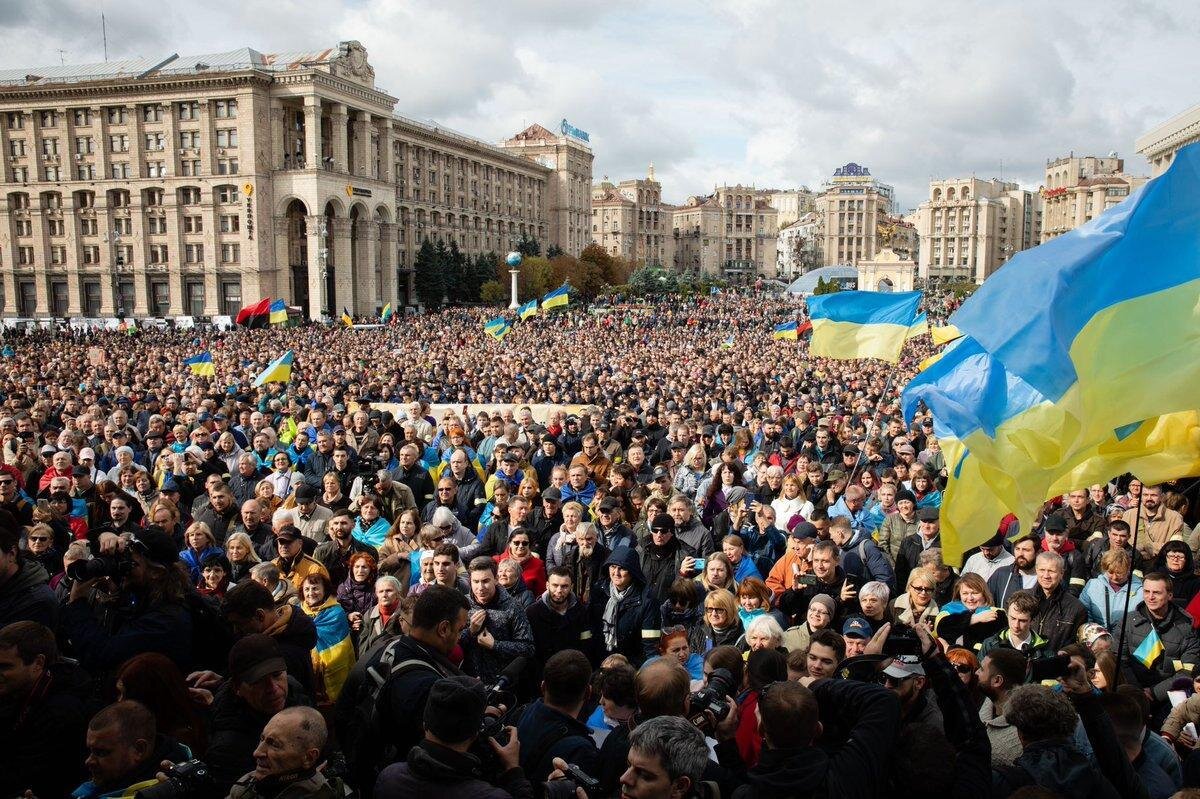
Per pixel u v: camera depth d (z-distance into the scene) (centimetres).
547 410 2283
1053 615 752
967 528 577
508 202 13912
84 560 613
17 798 442
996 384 568
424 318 8038
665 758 381
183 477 1158
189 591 590
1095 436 474
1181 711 555
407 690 478
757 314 9281
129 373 2970
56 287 9388
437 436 1653
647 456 1582
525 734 493
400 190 11200
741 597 758
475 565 681
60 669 489
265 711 473
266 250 8912
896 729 420
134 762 418
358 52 9569
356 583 780
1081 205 17488
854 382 2686
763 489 1234
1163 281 489
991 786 418
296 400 2194
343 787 427
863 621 609
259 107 8750
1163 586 719
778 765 402
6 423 1454
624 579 745
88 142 9088
